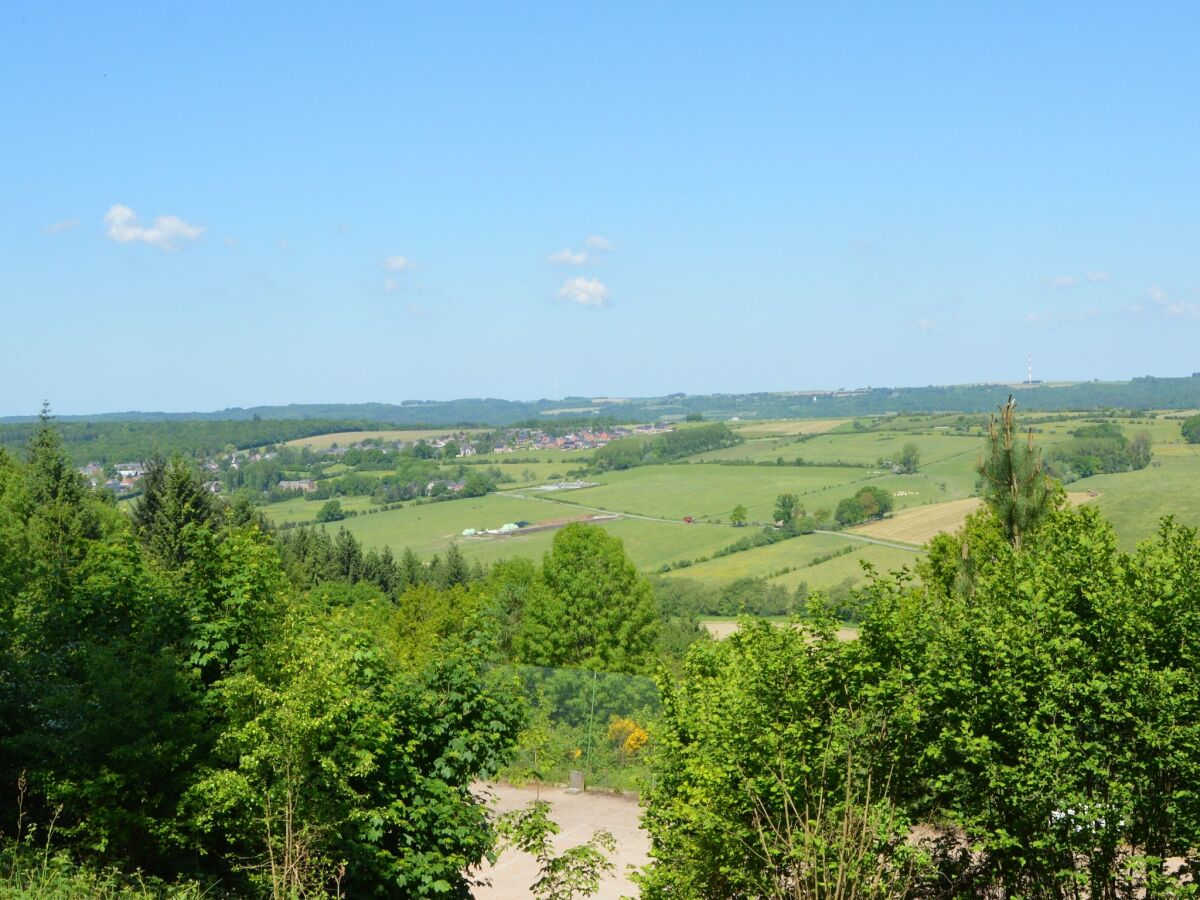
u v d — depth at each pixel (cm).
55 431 6475
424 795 1603
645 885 1477
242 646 1571
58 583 1602
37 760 1430
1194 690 1211
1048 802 1201
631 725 3198
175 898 1286
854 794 1286
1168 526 1396
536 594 5609
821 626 1354
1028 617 1319
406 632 5641
